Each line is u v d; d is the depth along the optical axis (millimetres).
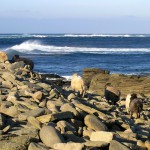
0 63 14531
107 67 51062
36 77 14031
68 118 8125
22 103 8781
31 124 7570
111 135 7285
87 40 148875
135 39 171750
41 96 9547
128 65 53562
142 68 49875
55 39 157125
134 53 76375
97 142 6949
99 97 15859
